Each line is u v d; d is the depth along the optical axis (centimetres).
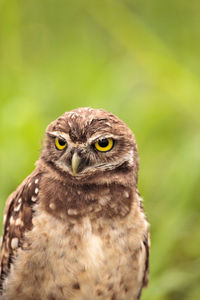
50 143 1078
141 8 1848
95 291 1049
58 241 1026
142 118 1589
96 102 1638
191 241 1327
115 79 1684
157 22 1838
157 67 1584
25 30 1831
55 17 1900
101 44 1884
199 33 1817
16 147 1458
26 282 1045
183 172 1386
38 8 1888
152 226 1340
